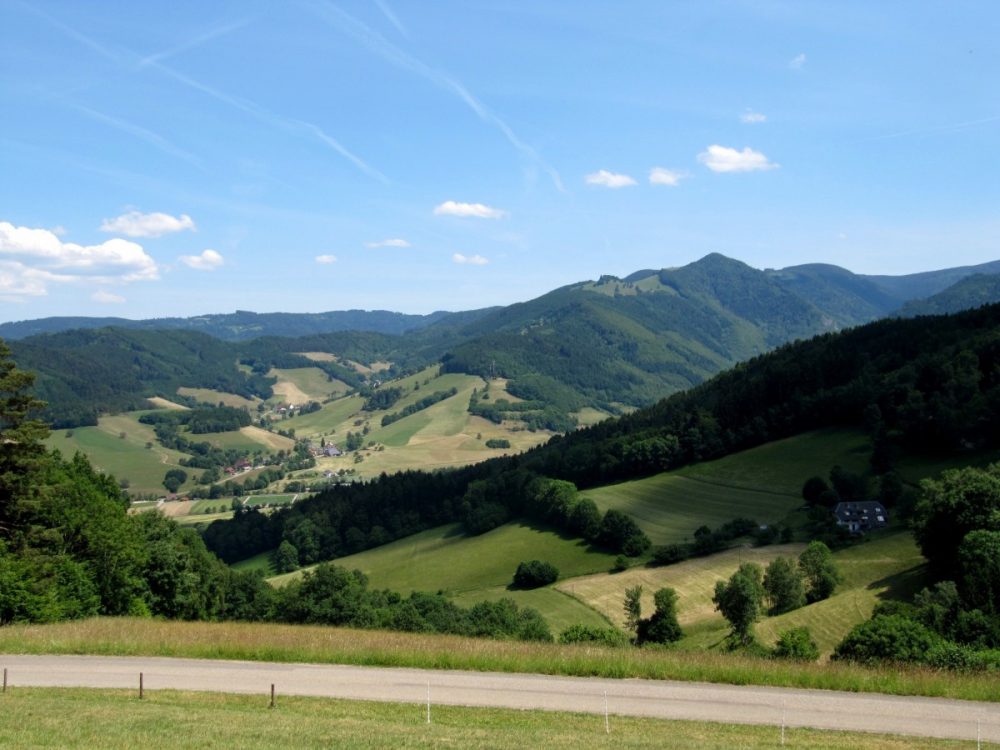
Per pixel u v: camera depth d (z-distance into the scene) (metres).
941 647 33.75
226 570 89.31
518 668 28.11
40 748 17.89
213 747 18.44
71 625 36.41
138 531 59.25
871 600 63.62
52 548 47.69
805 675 26.53
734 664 27.95
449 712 22.86
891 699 24.80
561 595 88.19
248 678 26.83
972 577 50.19
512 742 19.52
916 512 71.00
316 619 73.44
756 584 67.81
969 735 21.30
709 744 19.64
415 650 30.09
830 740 20.69
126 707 22.36
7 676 26.36
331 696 24.50
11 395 43.34
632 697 24.78
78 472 60.69
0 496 42.91
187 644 30.97
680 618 75.50
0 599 40.78
